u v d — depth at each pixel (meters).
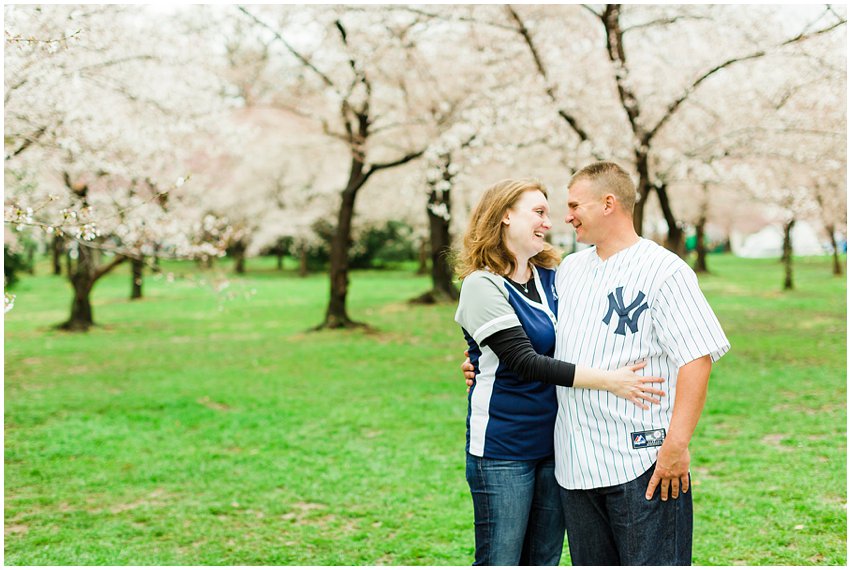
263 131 21.95
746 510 4.40
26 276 34.62
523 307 2.54
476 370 2.64
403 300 21.94
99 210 11.70
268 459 5.88
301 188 29.95
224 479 5.37
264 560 3.88
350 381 9.41
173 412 7.67
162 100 10.93
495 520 2.54
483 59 12.11
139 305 21.66
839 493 4.67
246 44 13.47
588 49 11.95
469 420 2.63
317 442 6.41
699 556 3.75
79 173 11.32
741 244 45.69
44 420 7.35
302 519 4.55
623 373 2.34
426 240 32.19
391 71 13.23
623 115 12.23
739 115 12.14
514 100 11.79
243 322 17.02
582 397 2.43
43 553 3.98
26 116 7.98
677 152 12.12
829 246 23.00
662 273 2.37
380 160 20.14
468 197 19.33
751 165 13.75
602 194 2.50
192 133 12.16
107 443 6.42
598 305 2.47
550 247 2.86
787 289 22.00
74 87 8.64
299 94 14.28
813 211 15.71
